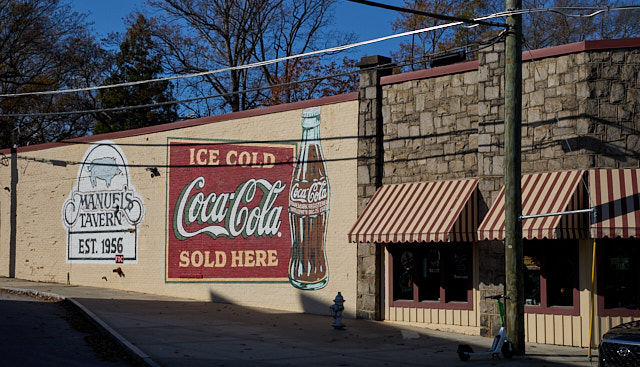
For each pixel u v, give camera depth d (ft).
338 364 43.09
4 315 62.95
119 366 43.09
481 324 55.77
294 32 141.69
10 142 148.56
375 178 64.18
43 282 96.58
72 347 48.73
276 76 140.26
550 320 52.47
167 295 81.51
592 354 47.52
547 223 48.70
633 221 46.96
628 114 51.44
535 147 54.54
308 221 69.56
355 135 66.18
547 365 43.52
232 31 139.33
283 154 72.23
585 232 49.42
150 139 84.79
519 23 47.32
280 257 71.87
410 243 61.98
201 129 79.82
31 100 148.36
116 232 87.92
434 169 60.80
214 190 78.23
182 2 138.92
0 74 137.80
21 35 138.51
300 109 71.10
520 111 47.26
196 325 58.80
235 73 138.31
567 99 52.95
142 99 151.74
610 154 51.37
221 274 76.84
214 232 77.82
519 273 46.68
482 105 57.36
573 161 52.21
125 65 153.58
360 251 64.75
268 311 69.97
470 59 127.54
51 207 96.89
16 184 102.42
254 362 43.06
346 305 65.62
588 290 50.98
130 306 70.38
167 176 82.58
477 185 56.95
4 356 44.45
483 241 56.24
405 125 63.10
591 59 52.08
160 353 44.91
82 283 91.76
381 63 65.62
